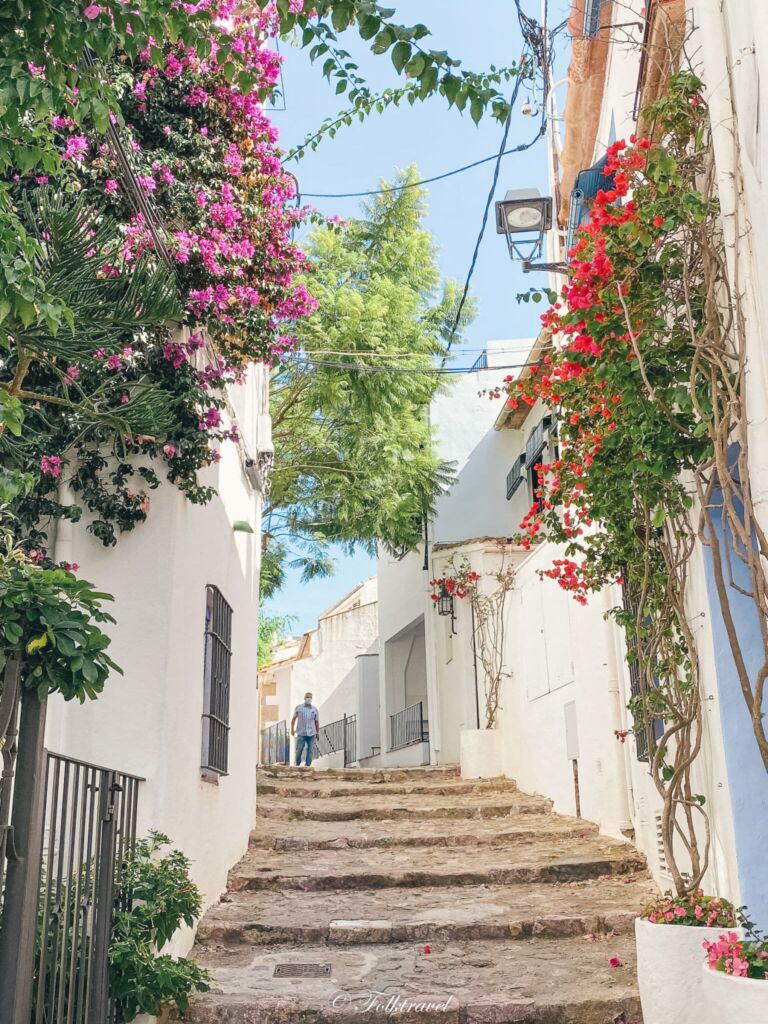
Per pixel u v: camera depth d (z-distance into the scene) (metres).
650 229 4.72
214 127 6.90
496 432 18.64
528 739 12.44
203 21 4.65
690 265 4.80
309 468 16.16
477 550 15.52
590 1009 5.25
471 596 15.41
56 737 5.77
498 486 18.38
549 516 7.11
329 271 15.62
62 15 3.74
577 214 9.69
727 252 4.63
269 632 29.41
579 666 9.94
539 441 16.16
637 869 8.09
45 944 3.84
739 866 5.18
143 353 6.24
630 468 4.96
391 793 12.30
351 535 16.91
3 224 3.52
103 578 6.08
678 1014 4.58
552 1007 5.23
